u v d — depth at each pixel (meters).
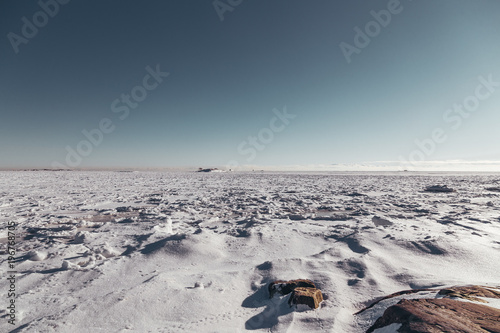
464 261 3.79
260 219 7.67
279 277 3.31
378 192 16.77
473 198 13.16
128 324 2.32
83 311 2.47
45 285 3.15
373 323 2.08
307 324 2.24
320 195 14.86
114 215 8.72
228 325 2.33
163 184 24.50
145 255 4.20
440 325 1.56
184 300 2.72
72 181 27.25
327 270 3.55
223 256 4.31
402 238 4.81
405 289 2.97
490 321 1.60
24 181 26.03
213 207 10.38
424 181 30.22
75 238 5.36
